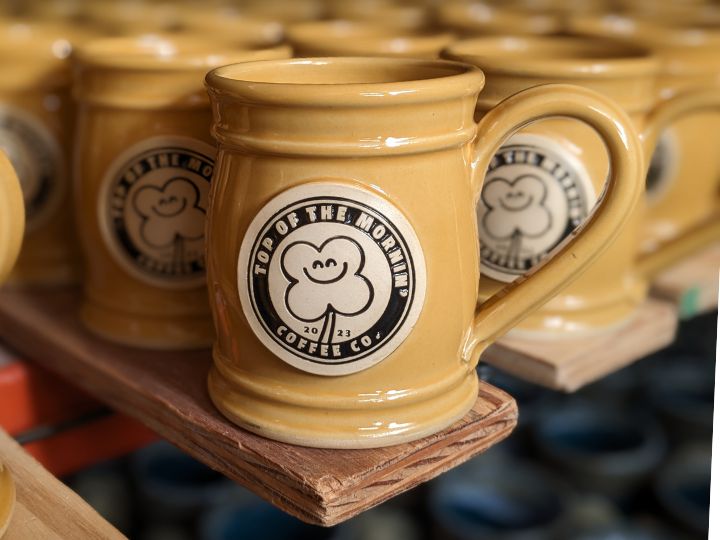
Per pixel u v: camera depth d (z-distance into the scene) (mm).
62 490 392
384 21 669
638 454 904
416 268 367
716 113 565
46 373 504
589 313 480
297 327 370
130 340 470
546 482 898
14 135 513
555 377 459
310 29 568
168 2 839
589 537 852
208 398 424
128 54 470
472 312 397
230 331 389
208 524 812
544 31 600
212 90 372
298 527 823
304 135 356
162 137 438
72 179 507
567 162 443
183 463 893
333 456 379
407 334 372
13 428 500
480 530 827
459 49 479
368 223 359
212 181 392
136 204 448
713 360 979
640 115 466
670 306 528
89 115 458
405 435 383
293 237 362
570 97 381
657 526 875
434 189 368
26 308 519
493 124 390
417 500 896
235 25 612
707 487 902
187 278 459
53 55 512
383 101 350
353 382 377
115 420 530
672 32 565
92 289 488
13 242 359
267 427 386
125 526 859
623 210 391
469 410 406
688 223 579
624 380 995
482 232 456
